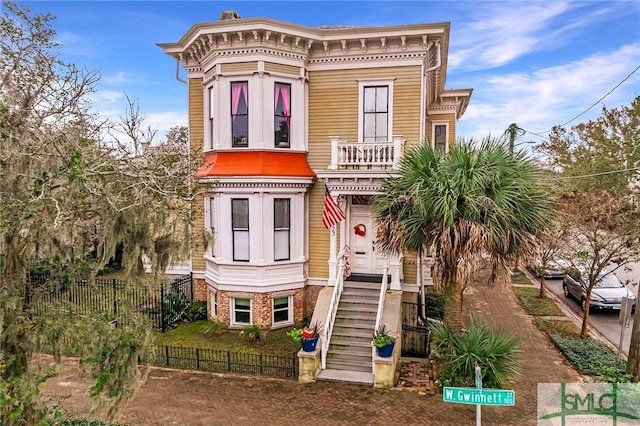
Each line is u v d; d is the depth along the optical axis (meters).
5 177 5.57
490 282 9.77
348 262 14.23
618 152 25.70
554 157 30.19
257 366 11.20
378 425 8.54
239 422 8.70
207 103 15.01
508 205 9.11
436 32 13.18
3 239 5.50
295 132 14.33
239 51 13.71
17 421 6.17
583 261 13.80
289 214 14.37
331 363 11.09
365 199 14.52
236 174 13.70
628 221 13.02
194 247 8.74
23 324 6.15
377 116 14.20
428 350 12.09
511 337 10.02
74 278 6.83
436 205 9.16
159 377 10.78
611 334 14.35
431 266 9.70
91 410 6.42
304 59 14.20
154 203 7.59
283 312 14.55
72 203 6.26
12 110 5.85
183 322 14.95
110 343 6.54
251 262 14.03
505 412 8.98
